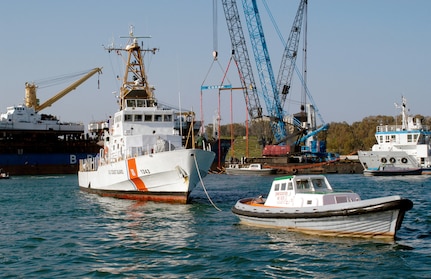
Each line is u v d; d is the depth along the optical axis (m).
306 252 27.31
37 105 163.50
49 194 69.94
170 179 49.00
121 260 27.20
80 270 25.25
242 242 30.53
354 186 76.69
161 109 60.53
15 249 30.56
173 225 37.88
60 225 39.84
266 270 24.39
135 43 66.25
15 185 92.81
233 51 148.50
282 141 149.12
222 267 25.20
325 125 153.25
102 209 48.97
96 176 63.53
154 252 28.92
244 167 137.12
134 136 56.00
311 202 31.41
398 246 27.97
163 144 50.78
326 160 148.62
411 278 22.61
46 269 25.48
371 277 22.86
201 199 56.50
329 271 23.91
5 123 137.38
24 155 138.50
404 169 103.31
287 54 153.50
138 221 40.31
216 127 161.50
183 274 24.17
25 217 45.25
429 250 27.53
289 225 32.28
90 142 146.00
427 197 57.00
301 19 152.62
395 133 108.06
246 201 39.25
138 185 52.47
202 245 30.30
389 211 27.95
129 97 61.81
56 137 148.62
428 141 108.69
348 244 28.58
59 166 142.12
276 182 34.75
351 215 28.75
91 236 34.47
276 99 152.88
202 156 47.69
